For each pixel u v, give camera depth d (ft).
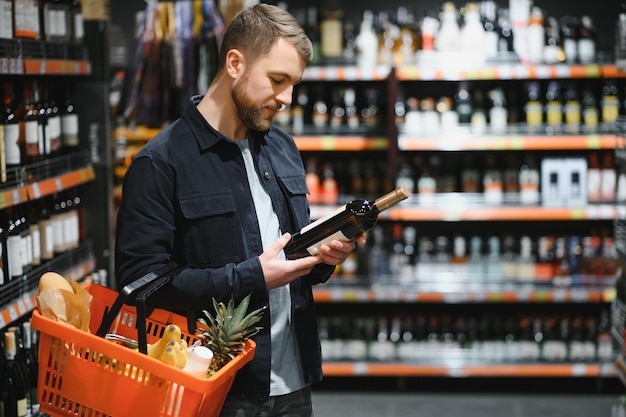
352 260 20.10
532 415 18.21
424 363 19.71
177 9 17.66
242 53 8.43
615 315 14.71
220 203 8.69
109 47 16.29
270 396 8.91
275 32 8.36
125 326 8.70
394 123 19.03
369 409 18.69
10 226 12.46
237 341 7.98
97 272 15.62
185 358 7.52
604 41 20.88
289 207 9.24
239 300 8.47
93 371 7.51
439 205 20.01
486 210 19.52
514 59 19.65
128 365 7.44
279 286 8.48
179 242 8.79
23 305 12.08
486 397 19.57
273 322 8.91
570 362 19.66
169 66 17.56
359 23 20.76
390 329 20.61
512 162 20.30
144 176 8.54
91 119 16.10
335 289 19.86
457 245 20.21
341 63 19.75
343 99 20.43
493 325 20.36
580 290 19.63
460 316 21.44
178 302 8.41
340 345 20.03
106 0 16.22
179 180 8.63
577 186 19.89
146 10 17.69
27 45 13.23
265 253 8.42
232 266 8.41
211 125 8.81
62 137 15.37
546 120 20.07
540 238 20.20
